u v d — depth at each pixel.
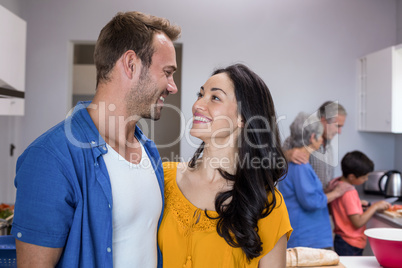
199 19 3.48
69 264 0.98
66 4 3.41
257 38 3.50
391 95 3.02
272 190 1.18
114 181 1.07
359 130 3.56
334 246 2.70
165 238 1.21
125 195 1.08
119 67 1.07
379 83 3.21
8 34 2.27
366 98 3.45
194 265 1.16
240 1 3.50
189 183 1.25
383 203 2.67
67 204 0.96
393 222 2.46
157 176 1.24
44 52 3.41
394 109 3.01
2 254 1.21
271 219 1.18
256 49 3.51
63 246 0.98
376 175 3.42
